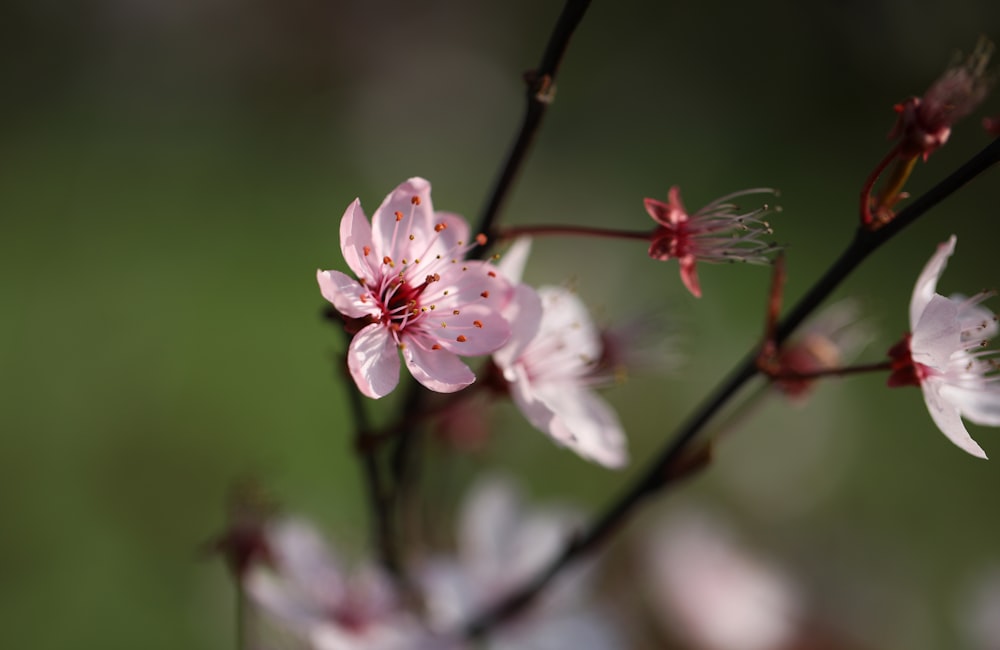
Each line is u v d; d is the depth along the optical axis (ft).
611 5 4.45
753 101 4.22
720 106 4.18
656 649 1.53
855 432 2.34
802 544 1.93
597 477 2.07
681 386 2.23
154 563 2.03
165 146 3.47
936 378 1.11
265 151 3.59
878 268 3.16
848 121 4.15
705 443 1.15
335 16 4.31
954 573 2.22
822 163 3.93
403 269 1.12
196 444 2.28
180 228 3.00
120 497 2.16
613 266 2.49
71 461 2.20
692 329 1.25
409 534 1.21
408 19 4.46
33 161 3.22
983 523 2.36
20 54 3.74
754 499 2.01
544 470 2.01
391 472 1.18
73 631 1.92
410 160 3.72
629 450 2.12
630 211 3.57
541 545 1.29
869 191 1.11
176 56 4.04
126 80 3.84
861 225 1.11
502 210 1.14
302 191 3.39
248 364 2.51
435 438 1.27
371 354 1.10
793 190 3.77
